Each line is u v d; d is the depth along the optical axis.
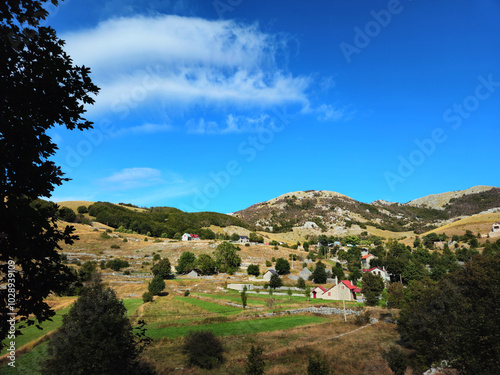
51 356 15.09
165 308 56.56
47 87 6.43
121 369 14.90
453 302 21.89
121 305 16.59
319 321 51.78
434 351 23.00
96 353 14.05
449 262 94.31
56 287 7.01
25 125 6.38
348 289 76.94
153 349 35.44
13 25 6.54
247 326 47.06
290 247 167.38
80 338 14.59
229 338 40.41
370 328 46.50
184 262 102.69
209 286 84.81
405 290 52.16
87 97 7.20
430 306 24.19
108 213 166.75
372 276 71.56
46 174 6.69
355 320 51.16
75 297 52.25
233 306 61.78
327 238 190.88
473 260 24.95
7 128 6.32
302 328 46.62
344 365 29.59
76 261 94.56
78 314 15.26
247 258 127.38
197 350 30.81
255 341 39.34
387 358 29.75
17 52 6.46
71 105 6.98
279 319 52.31
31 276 6.72
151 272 94.75
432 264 99.00
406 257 107.94
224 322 49.25
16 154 6.52
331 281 100.06
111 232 144.38
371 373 27.44
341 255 141.88
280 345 37.50
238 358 32.84
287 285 90.50
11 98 6.48
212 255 122.06
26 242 6.23
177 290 77.38
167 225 182.25
